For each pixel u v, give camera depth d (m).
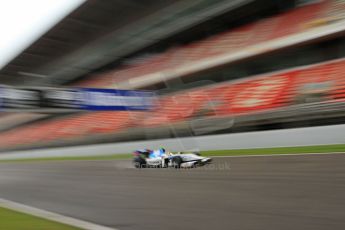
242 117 15.31
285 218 4.01
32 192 8.19
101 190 7.23
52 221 4.85
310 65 15.59
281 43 15.95
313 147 10.44
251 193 5.36
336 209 4.10
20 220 5.05
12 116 41.34
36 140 32.62
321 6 16.41
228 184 6.23
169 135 18.41
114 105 15.80
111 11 25.88
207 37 23.03
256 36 18.20
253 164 8.38
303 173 6.47
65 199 6.74
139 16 25.77
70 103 13.91
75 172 11.48
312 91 13.59
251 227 3.85
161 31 24.70
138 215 4.86
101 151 21.48
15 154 36.16
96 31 29.19
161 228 4.16
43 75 37.66
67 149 25.47
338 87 12.85
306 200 4.62
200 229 3.99
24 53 33.28
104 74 32.28
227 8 19.72
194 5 21.64
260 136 13.06
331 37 14.55
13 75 39.16
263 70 17.73
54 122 32.84
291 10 18.50
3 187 9.66
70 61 33.59
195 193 5.83
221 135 14.41
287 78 15.59
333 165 6.99
